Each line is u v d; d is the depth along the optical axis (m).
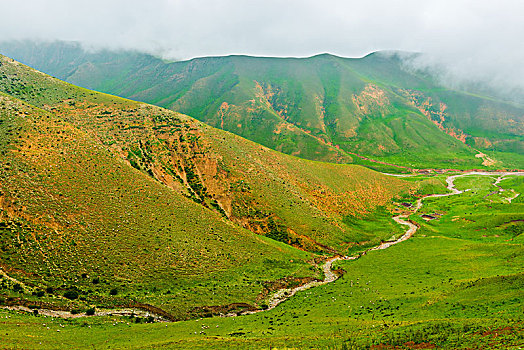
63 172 73.50
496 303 43.59
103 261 59.50
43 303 47.09
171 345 37.88
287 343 37.66
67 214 64.38
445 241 94.25
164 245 70.00
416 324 39.66
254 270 75.06
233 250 80.06
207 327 47.66
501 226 106.06
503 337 30.67
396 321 44.25
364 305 55.06
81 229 63.16
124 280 57.84
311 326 45.94
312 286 73.00
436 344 32.81
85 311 48.50
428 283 62.75
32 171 68.81
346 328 42.97
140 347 37.53
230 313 57.31
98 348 37.97
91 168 80.38
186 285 62.28
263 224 104.19
